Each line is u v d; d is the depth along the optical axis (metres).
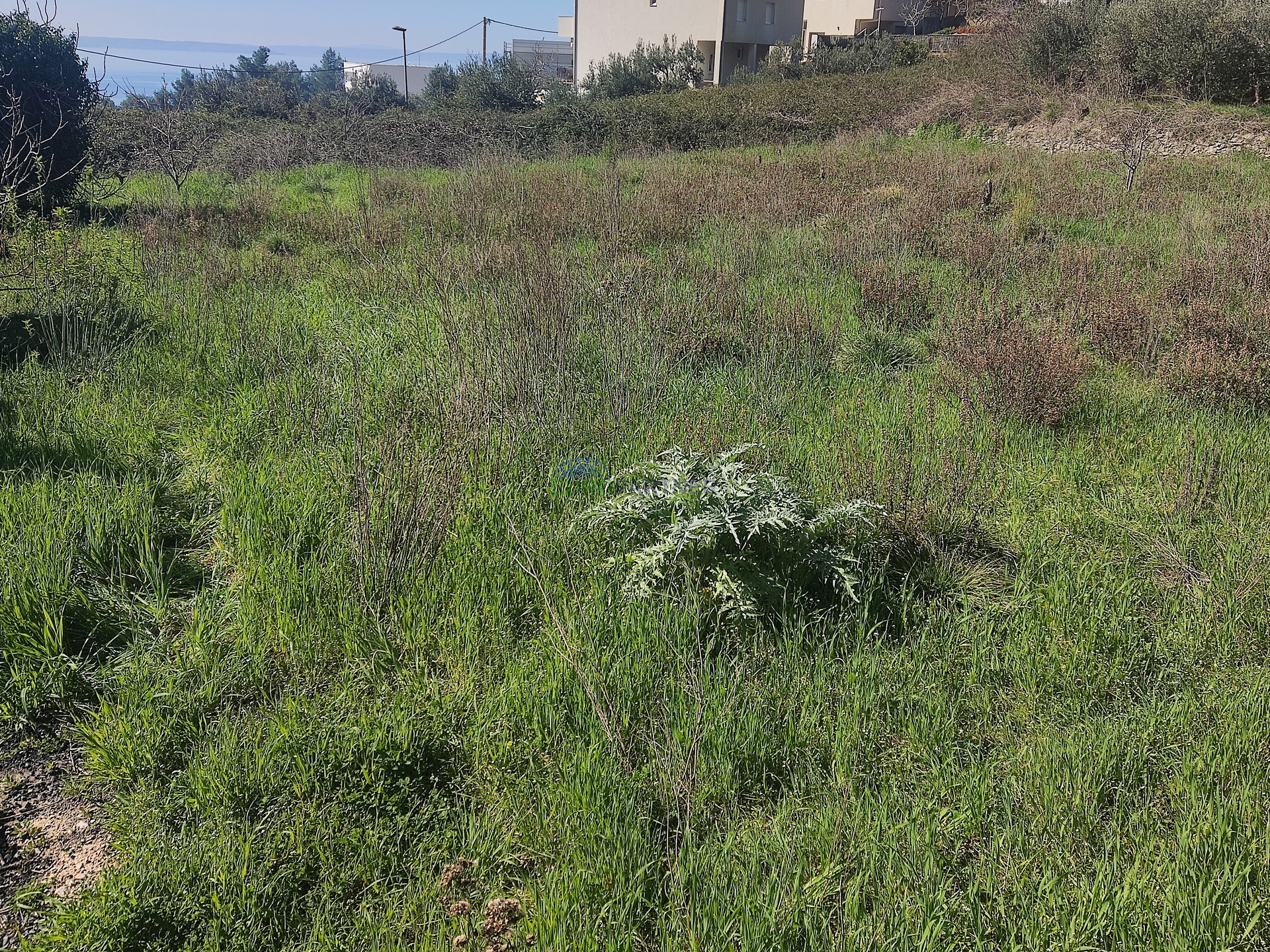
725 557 4.04
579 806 2.96
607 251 10.38
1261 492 5.03
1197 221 11.66
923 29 49.09
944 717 3.41
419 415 5.74
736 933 2.56
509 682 3.55
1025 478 5.30
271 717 3.33
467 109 34.00
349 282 9.28
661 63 41.38
